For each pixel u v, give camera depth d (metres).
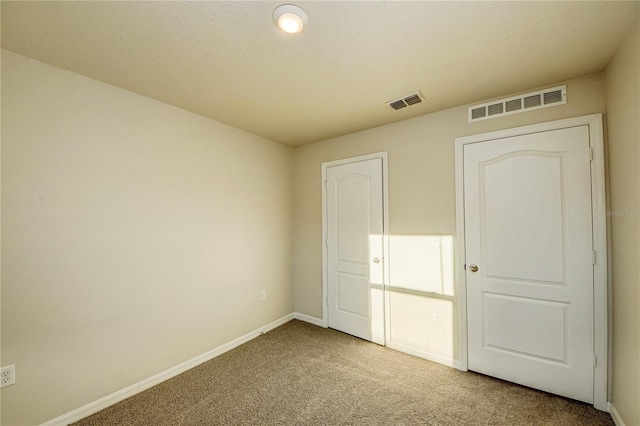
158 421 1.76
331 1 1.23
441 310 2.45
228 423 1.74
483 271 2.26
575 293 1.91
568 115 1.95
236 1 1.23
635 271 1.47
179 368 2.32
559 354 1.96
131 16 1.32
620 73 1.58
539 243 2.04
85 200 1.84
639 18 1.34
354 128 2.93
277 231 3.37
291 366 2.41
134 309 2.07
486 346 2.24
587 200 1.88
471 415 1.79
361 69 1.80
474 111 2.31
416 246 2.60
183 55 1.64
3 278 1.54
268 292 3.23
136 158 2.10
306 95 2.16
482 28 1.42
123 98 2.04
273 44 1.54
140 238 2.11
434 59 1.70
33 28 1.39
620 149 1.61
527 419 1.74
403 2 1.24
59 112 1.75
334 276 3.23
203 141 2.57
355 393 2.03
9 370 1.56
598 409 1.81
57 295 1.72
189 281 2.43
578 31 1.45
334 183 3.23
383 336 2.81
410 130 2.65
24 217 1.61
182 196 2.40
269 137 3.22
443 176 2.46
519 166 2.12
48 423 1.67
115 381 1.95
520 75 1.89
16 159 1.59
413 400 1.94
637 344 1.46
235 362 2.49
